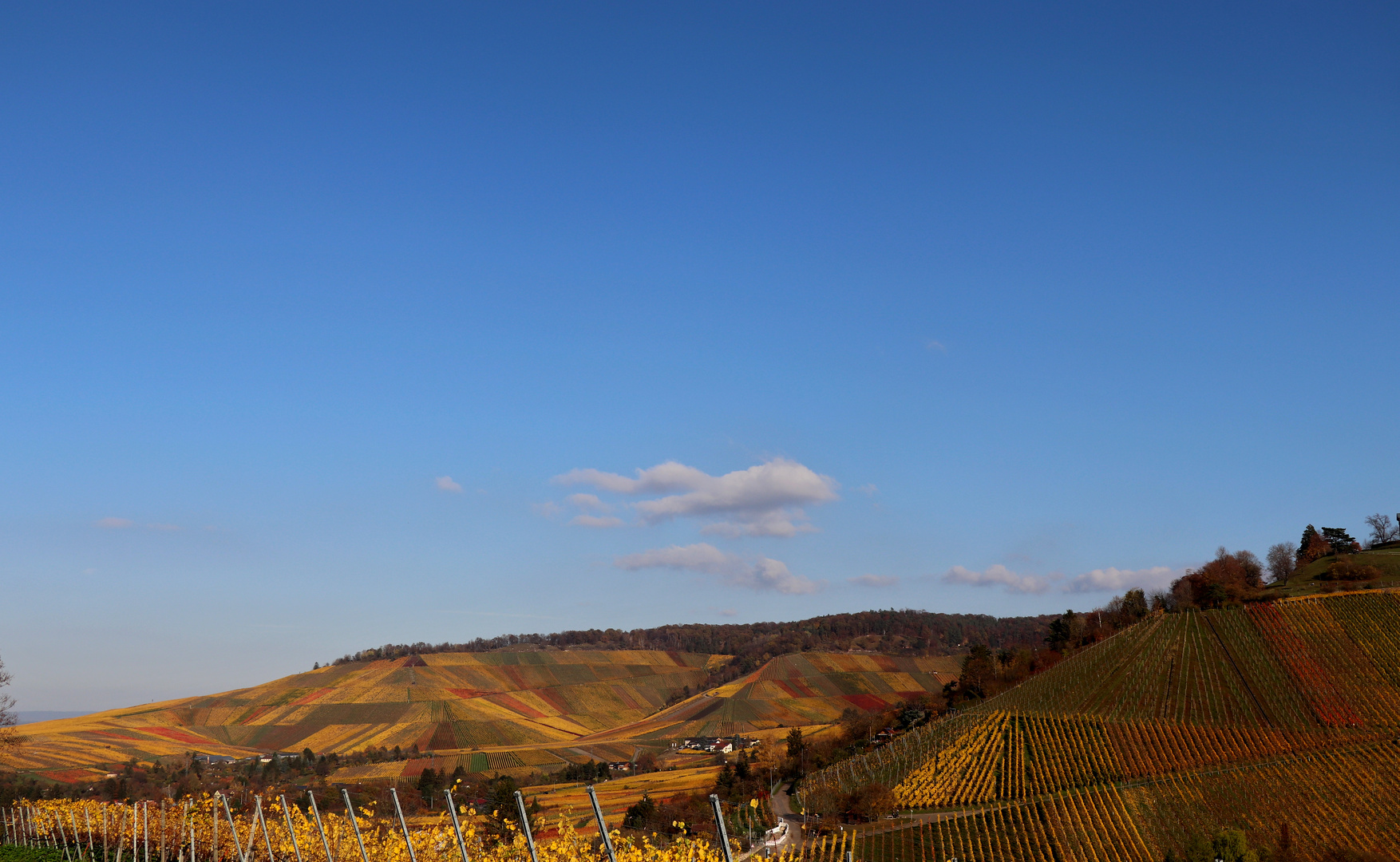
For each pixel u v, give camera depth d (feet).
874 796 364.99
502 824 157.28
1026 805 341.00
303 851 141.38
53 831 201.77
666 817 338.13
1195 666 460.14
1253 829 292.20
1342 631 458.09
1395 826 284.41
